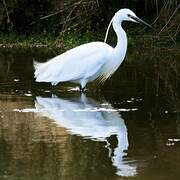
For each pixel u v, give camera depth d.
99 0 25.55
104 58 15.20
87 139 10.71
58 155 9.75
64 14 25.47
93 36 24.83
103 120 12.05
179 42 23.59
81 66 15.14
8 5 25.80
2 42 24.78
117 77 16.94
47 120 12.04
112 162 9.37
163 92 14.80
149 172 8.93
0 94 14.57
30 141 10.53
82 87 15.11
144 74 17.31
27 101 13.85
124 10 15.40
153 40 24.05
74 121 11.99
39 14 26.50
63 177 8.70
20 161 9.43
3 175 8.79
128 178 8.65
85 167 9.14
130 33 25.36
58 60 15.45
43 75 15.54
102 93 14.85
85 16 24.84
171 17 22.66
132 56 20.89
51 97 14.38
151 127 11.48
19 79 16.44
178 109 12.97
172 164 9.29
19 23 26.50
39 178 8.66
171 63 19.14
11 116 12.36
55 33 25.86
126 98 14.18
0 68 18.20
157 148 10.09
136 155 9.77
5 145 10.30
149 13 26.30
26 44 24.36
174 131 11.19
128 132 11.16
